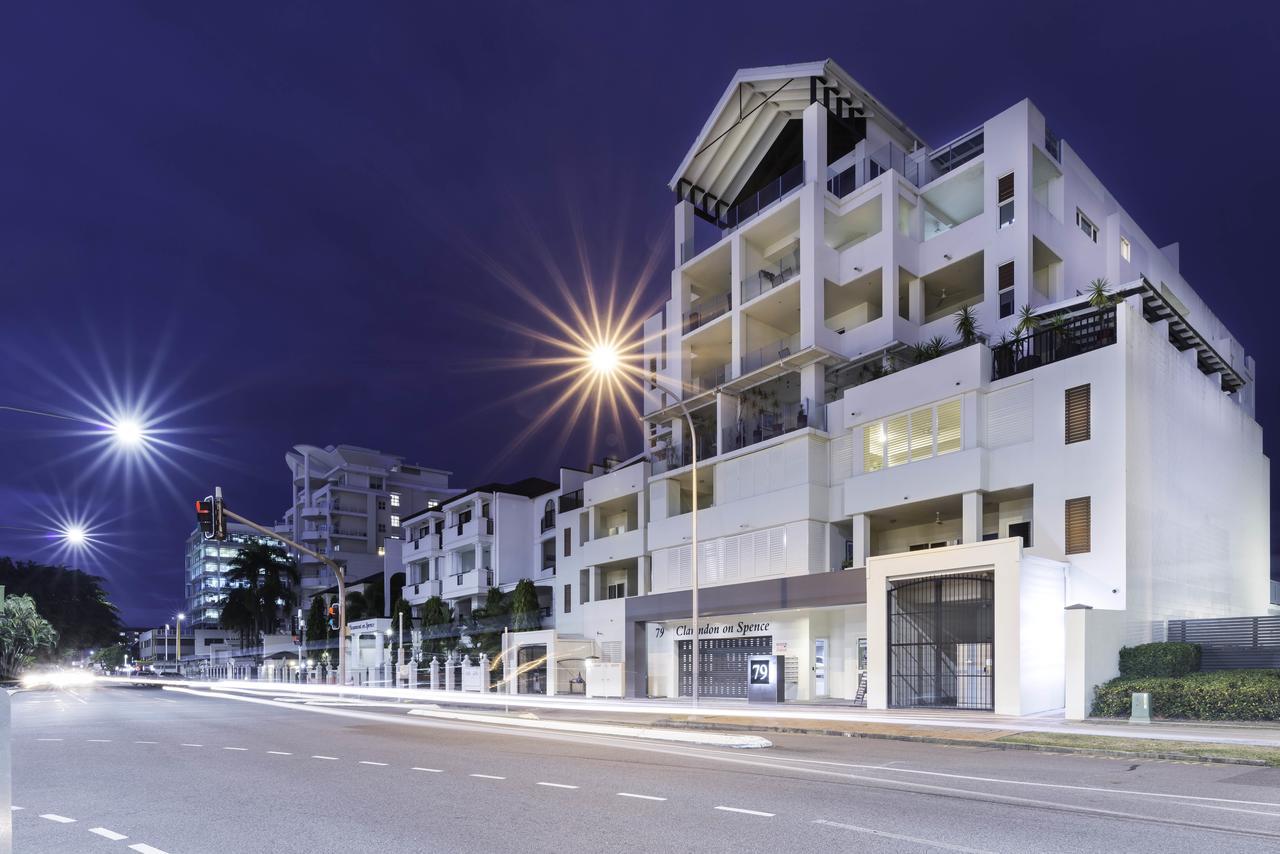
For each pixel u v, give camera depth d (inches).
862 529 1233.4
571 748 657.0
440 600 2303.2
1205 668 917.2
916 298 1430.9
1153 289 1103.0
